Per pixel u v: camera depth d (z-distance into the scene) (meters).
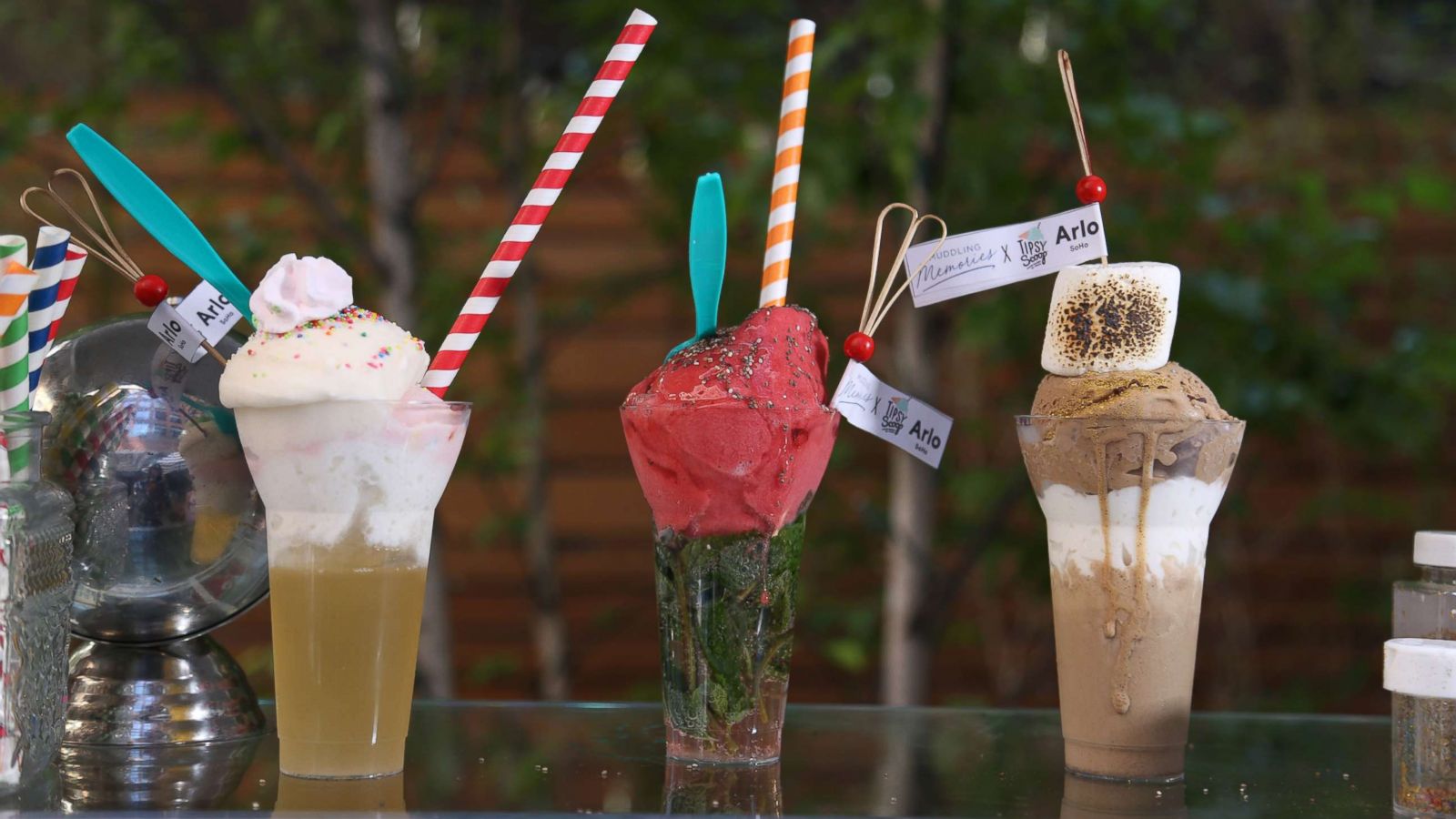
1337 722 1.33
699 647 1.21
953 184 1.92
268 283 1.18
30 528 1.16
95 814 1.13
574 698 2.75
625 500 2.73
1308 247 1.97
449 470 1.20
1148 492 1.19
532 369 2.17
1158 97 1.87
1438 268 2.55
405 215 1.90
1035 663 2.59
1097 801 1.17
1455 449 2.61
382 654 1.19
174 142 2.12
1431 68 2.57
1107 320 1.20
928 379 1.89
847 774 1.21
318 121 2.20
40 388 1.23
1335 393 2.02
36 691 1.16
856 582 2.68
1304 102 2.44
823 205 1.78
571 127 1.23
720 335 1.22
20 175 2.20
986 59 1.90
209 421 1.24
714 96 1.96
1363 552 2.71
